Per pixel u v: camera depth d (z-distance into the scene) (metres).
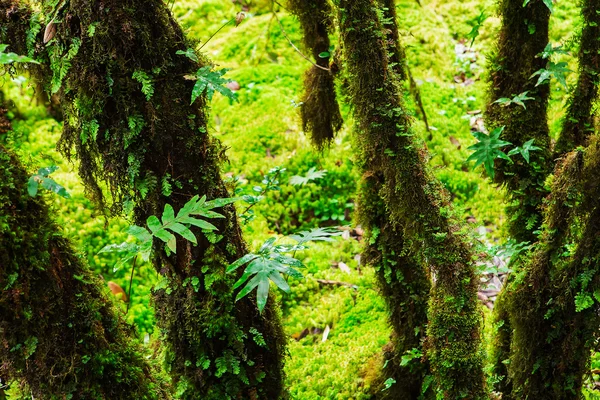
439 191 1.56
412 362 2.17
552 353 1.63
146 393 1.42
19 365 1.29
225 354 1.49
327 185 3.63
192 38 1.37
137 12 1.22
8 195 1.18
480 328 1.62
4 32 1.29
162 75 1.27
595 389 2.25
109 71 1.24
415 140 1.53
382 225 2.01
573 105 1.68
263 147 3.84
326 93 2.25
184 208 1.17
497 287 2.86
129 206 1.39
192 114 1.34
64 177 3.30
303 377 2.55
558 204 1.42
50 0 1.23
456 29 4.75
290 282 3.09
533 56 1.70
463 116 4.05
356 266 3.23
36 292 1.23
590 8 1.55
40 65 1.35
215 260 1.41
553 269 1.51
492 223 3.38
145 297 2.95
